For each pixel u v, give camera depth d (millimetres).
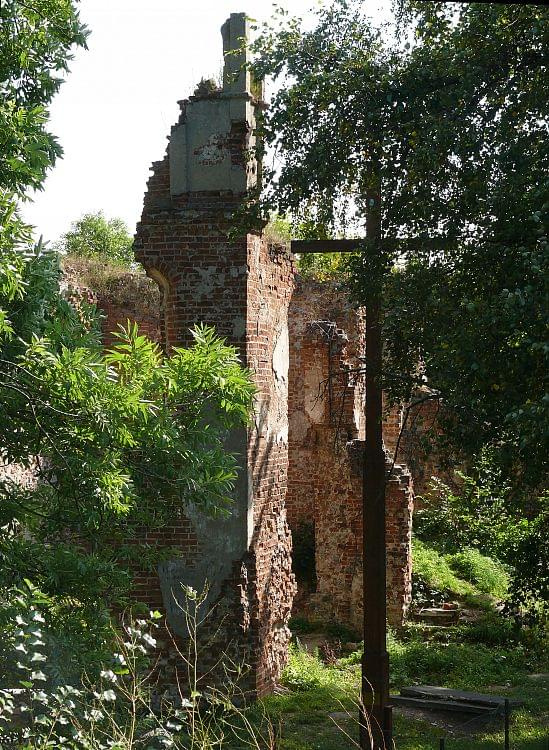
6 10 7945
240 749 10078
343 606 16781
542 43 8156
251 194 9680
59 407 7523
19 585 7648
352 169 9016
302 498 19859
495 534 11094
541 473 7812
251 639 11578
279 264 12953
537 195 7305
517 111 8227
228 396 8375
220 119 11828
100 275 20531
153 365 8305
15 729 5703
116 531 9320
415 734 11273
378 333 9766
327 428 17703
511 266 7891
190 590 6762
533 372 7453
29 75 8375
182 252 11836
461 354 7574
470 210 8234
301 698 11938
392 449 20859
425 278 8539
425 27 8844
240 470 11539
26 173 7672
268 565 12172
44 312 8242
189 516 11516
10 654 6660
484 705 12219
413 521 21094
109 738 6285
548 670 14461
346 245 9977
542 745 10406
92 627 7887
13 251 7125
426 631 15961
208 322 11773
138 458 8672
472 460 8281
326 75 8641
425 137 8117
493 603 16891
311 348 19125
